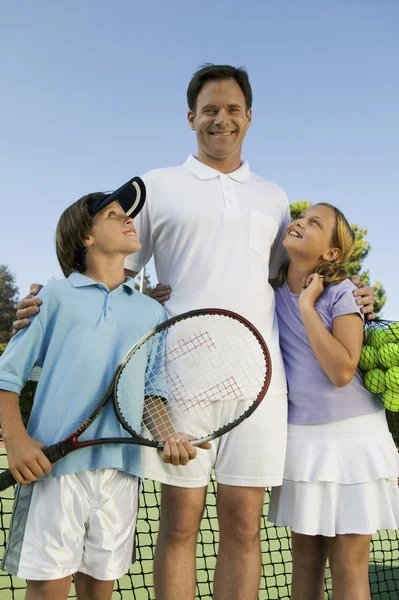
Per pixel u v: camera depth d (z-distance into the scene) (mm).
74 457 2080
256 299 2537
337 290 2621
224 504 2432
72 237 2371
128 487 2191
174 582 2348
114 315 2270
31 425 2145
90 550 2074
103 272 2359
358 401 2582
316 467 2488
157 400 2324
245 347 2471
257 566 2422
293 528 2504
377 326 2666
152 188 2709
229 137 2705
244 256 2568
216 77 2744
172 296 2570
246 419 2414
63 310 2193
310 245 2646
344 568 2469
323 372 2576
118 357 2234
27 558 1999
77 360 2164
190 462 2373
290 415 2617
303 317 2541
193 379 2404
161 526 2430
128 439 2115
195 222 2570
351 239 2748
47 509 2037
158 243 2674
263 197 2721
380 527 2469
